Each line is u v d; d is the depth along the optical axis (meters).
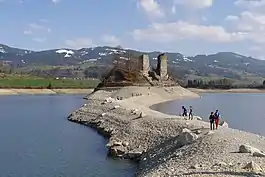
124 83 191.00
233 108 136.38
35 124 92.81
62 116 112.00
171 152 48.34
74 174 46.41
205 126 61.31
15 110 133.12
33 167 49.75
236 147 43.94
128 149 57.50
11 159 54.22
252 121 94.31
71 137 72.44
